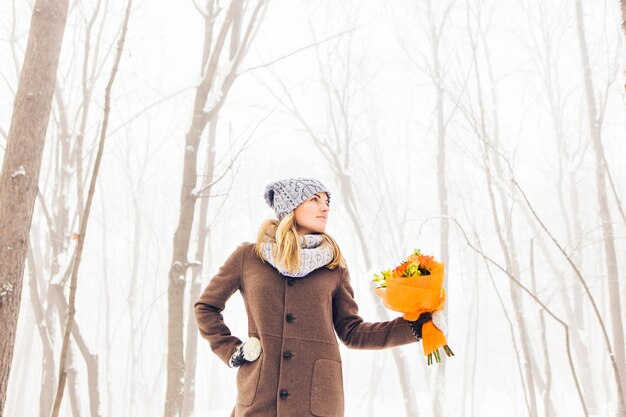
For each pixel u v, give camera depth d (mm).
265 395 1794
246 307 2018
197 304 2062
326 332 1914
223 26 5523
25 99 2410
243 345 1875
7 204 2279
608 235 7938
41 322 6629
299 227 2047
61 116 6906
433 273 1856
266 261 1979
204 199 8195
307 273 1935
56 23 2535
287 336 1859
